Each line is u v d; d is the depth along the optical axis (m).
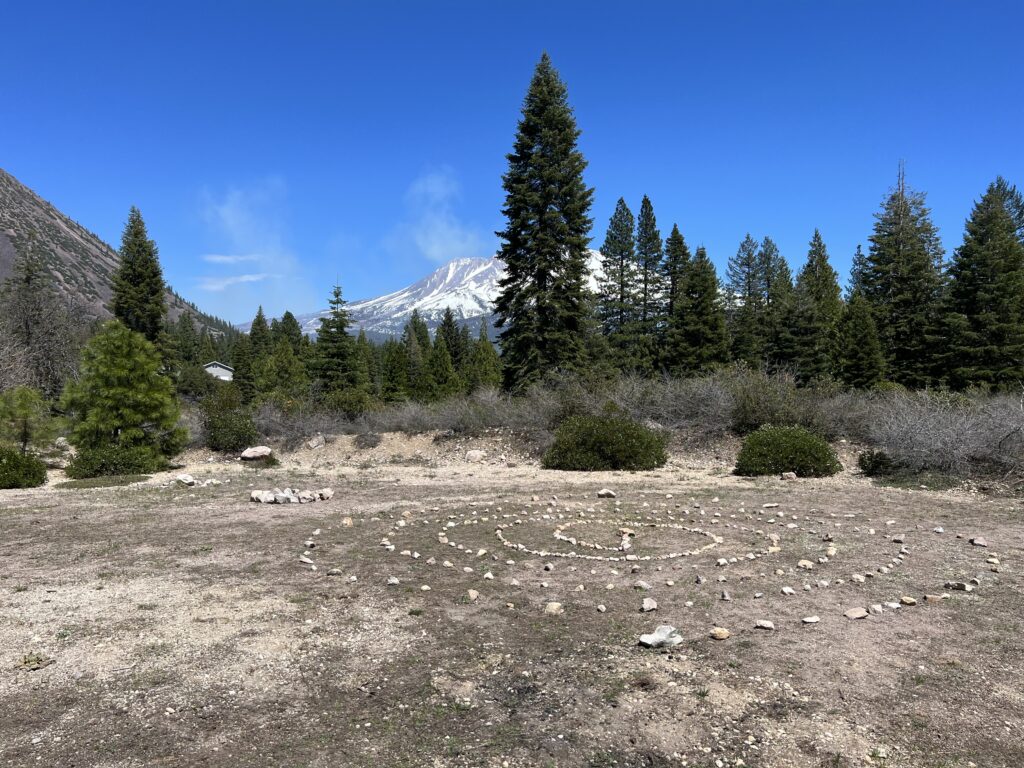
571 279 28.64
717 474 15.07
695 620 5.44
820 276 53.41
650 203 46.50
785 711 3.89
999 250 34.97
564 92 29.28
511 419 21.00
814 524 9.32
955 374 34.62
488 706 4.02
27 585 6.48
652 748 3.55
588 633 5.17
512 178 28.88
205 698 4.12
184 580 6.67
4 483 13.80
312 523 9.65
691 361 40.50
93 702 4.06
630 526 9.36
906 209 44.03
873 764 3.36
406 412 23.17
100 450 15.69
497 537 8.69
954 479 12.65
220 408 23.44
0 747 3.54
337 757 3.48
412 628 5.30
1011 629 5.14
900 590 6.21
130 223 40.75
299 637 5.11
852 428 16.95
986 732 3.64
